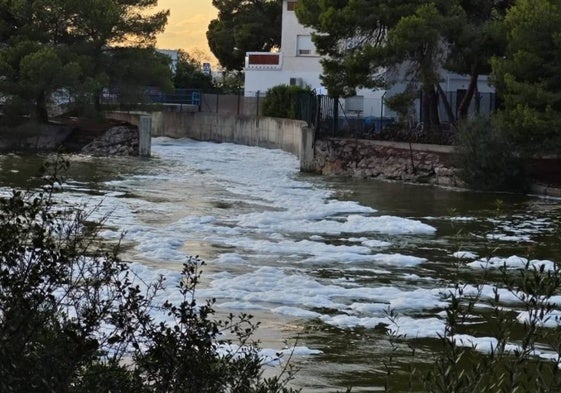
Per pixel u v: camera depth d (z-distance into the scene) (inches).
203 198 1237.7
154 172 1652.3
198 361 227.0
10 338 202.7
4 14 2213.3
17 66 2124.8
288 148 2178.9
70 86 2122.3
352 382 416.8
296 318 556.1
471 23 1624.0
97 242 768.3
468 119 1502.2
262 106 2402.8
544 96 1365.7
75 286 256.1
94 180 1455.5
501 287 632.4
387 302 611.8
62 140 2151.8
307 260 773.3
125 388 219.3
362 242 882.1
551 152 1409.9
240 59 3309.5
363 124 1850.4
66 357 206.5
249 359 283.7
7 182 1325.0
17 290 213.6
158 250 768.9
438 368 214.8
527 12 1423.5
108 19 2212.1
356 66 1633.9
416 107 1999.3
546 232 968.3
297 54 2536.9
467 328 486.0
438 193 1405.0
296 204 1184.2
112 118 2362.2
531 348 245.3
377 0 1669.5
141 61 2314.2
